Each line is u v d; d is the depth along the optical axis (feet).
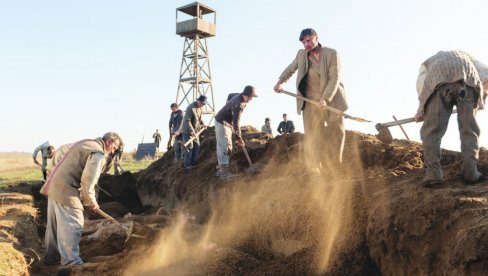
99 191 42.83
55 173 19.03
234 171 30.53
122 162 77.61
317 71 20.58
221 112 29.09
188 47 101.60
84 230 24.02
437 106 15.72
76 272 18.17
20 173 64.85
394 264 15.19
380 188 17.60
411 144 23.18
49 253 19.92
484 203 13.60
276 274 17.35
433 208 14.39
